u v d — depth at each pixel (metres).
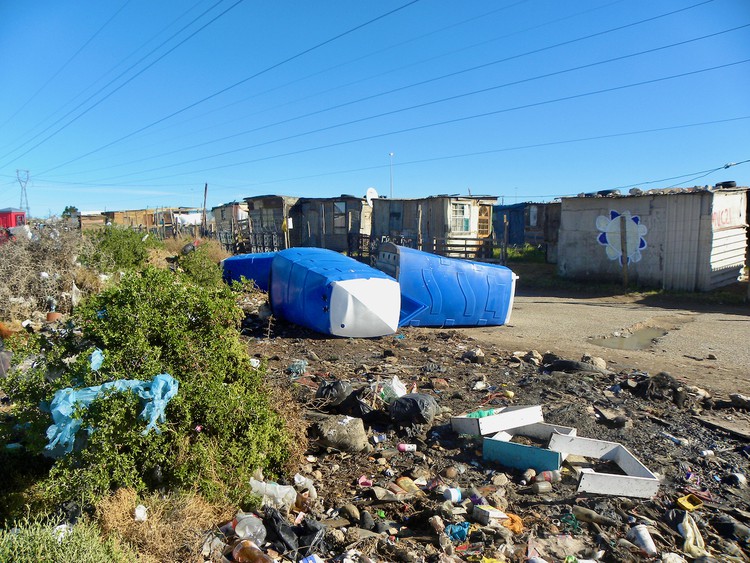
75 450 3.47
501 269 11.75
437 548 3.49
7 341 4.25
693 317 13.15
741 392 6.96
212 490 3.63
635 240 17.67
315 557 3.32
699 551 3.54
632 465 4.54
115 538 3.02
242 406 4.02
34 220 12.82
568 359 8.23
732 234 17.58
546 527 3.78
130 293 4.02
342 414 5.64
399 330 10.63
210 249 22.00
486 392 6.82
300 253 11.14
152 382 3.58
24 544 2.77
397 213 26.25
